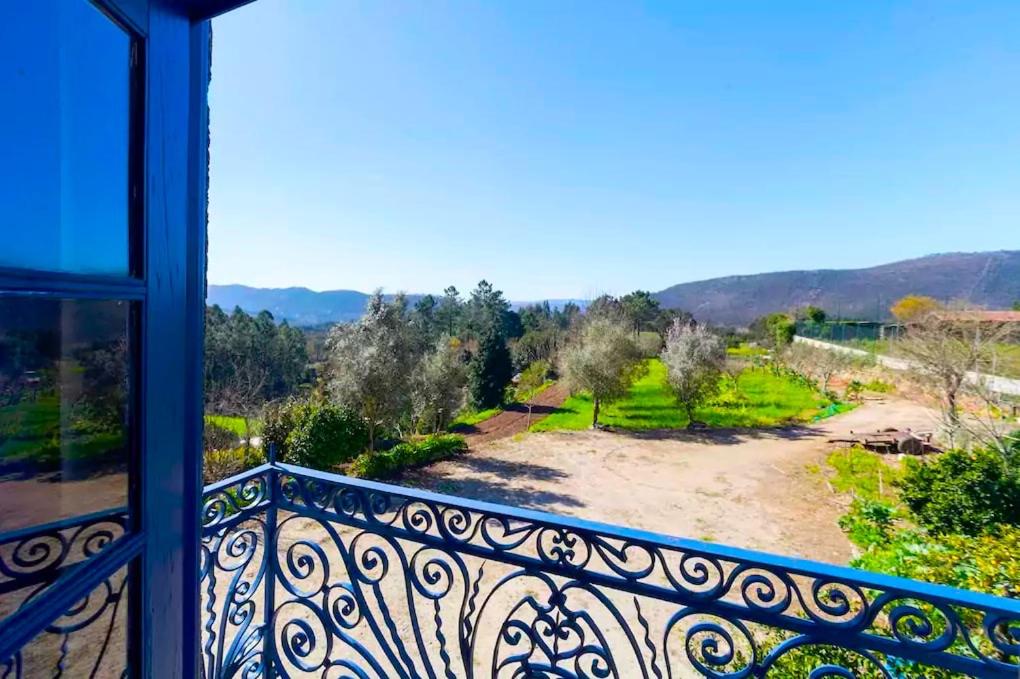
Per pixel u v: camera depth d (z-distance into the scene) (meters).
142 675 0.74
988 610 0.90
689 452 11.95
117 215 0.70
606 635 4.18
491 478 9.81
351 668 1.54
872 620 0.99
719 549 1.12
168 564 0.82
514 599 4.52
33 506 0.59
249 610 1.68
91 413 0.67
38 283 0.55
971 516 5.93
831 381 19.44
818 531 7.36
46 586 0.59
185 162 0.86
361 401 9.62
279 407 9.21
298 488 1.64
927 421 13.65
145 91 0.74
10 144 0.54
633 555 5.76
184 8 0.85
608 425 14.80
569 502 8.52
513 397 19.47
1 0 0.54
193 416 0.90
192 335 0.91
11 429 0.56
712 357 15.08
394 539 1.47
